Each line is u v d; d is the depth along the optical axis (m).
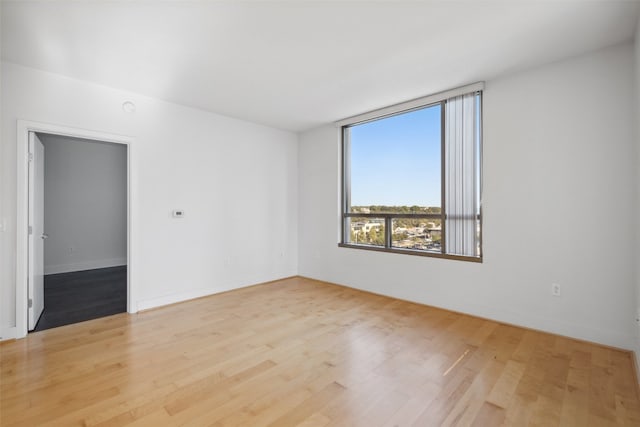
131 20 2.17
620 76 2.53
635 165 2.45
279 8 2.05
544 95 2.90
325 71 3.02
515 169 3.07
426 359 2.43
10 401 1.89
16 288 2.81
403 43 2.51
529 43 2.51
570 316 2.79
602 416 1.76
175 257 3.90
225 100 3.81
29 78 2.88
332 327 3.09
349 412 1.80
